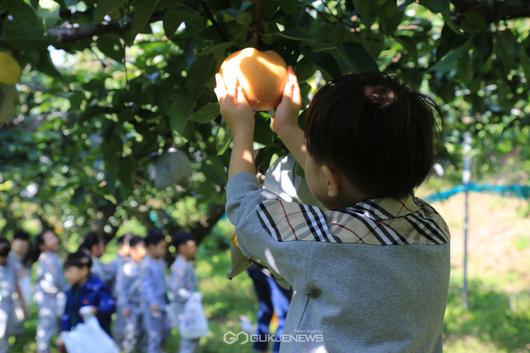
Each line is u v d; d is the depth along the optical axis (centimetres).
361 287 106
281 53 150
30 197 541
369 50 185
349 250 107
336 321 107
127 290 534
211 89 158
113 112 224
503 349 556
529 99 284
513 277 862
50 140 442
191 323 498
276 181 145
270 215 113
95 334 429
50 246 555
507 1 197
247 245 116
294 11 152
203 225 436
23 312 541
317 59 148
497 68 240
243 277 963
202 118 154
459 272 899
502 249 995
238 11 145
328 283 107
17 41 168
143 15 146
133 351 534
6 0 164
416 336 109
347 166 109
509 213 1122
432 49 250
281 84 134
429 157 112
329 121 109
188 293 501
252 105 135
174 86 207
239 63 133
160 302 503
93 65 452
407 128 108
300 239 109
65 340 436
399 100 109
